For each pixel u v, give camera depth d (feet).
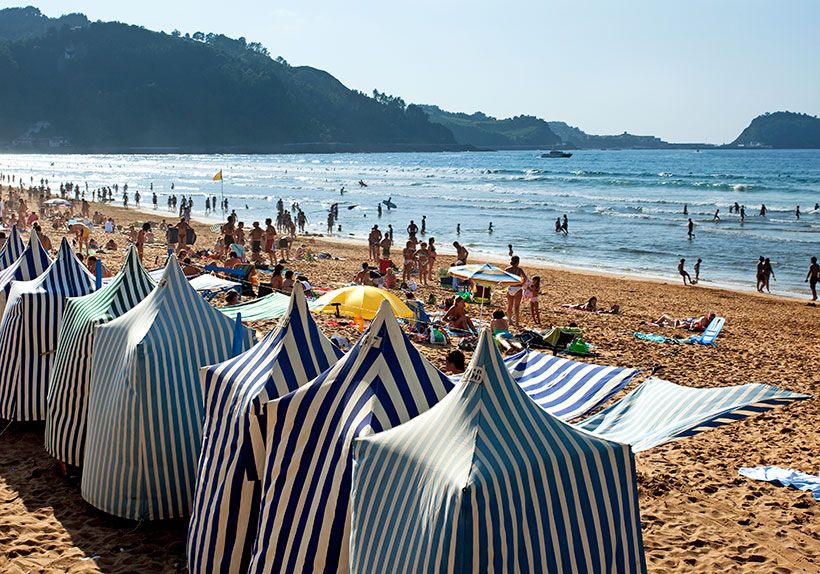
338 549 16.60
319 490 17.16
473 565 13.20
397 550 14.26
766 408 18.47
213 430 20.57
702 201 222.48
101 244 107.14
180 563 21.91
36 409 31.30
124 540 23.03
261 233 91.61
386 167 486.38
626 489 15.47
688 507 28.32
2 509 24.86
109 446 23.77
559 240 142.10
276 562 17.37
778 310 81.61
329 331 51.03
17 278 36.42
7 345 31.45
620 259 120.88
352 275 85.25
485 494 13.43
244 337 25.45
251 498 19.34
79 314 27.63
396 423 17.30
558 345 52.65
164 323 24.14
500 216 183.32
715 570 23.84
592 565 14.64
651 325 66.59
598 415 20.86
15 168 414.41
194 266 64.80
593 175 368.48
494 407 15.12
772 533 26.45
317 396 18.12
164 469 23.54
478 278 59.82
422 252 84.84
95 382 24.98
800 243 138.92
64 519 24.27
